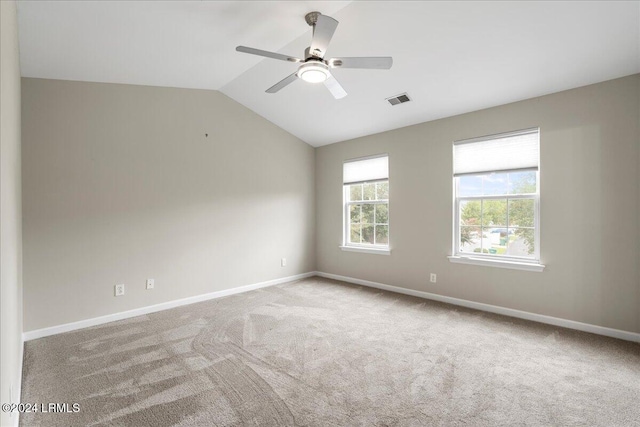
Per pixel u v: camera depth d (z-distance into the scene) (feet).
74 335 10.11
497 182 12.03
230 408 6.46
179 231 13.08
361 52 10.12
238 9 7.94
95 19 7.55
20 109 9.24
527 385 7.17
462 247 13.02
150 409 6.45
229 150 14.69
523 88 10.64
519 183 11.54
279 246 16.74
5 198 4.22
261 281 15.90
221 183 14.42
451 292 13.10
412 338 9.68
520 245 11.55
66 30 7.86
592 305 9.96
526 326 10.53
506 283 11.67
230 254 14.69
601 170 9.75
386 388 7.09
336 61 7.77
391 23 8.82
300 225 17.83
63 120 10.52
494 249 12.17
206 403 6.63
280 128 16.83
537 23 8.10
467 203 12.84
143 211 12.16
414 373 7.70
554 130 10.57
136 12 7.47
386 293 14.66
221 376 7.64
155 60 10.20
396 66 10.70
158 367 8.07
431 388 7.08
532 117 11.01
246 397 6.82
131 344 9.41
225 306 12.87
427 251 13.79
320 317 11.53
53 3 6.81
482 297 12.26
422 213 13.93
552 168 10.61
